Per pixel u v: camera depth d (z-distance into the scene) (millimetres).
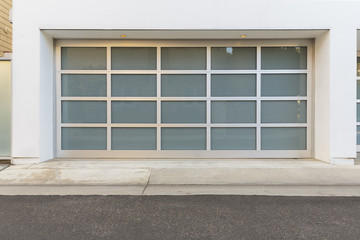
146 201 4512
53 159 7109
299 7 6504
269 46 7254
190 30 6598
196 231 3461
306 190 5125
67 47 7266
